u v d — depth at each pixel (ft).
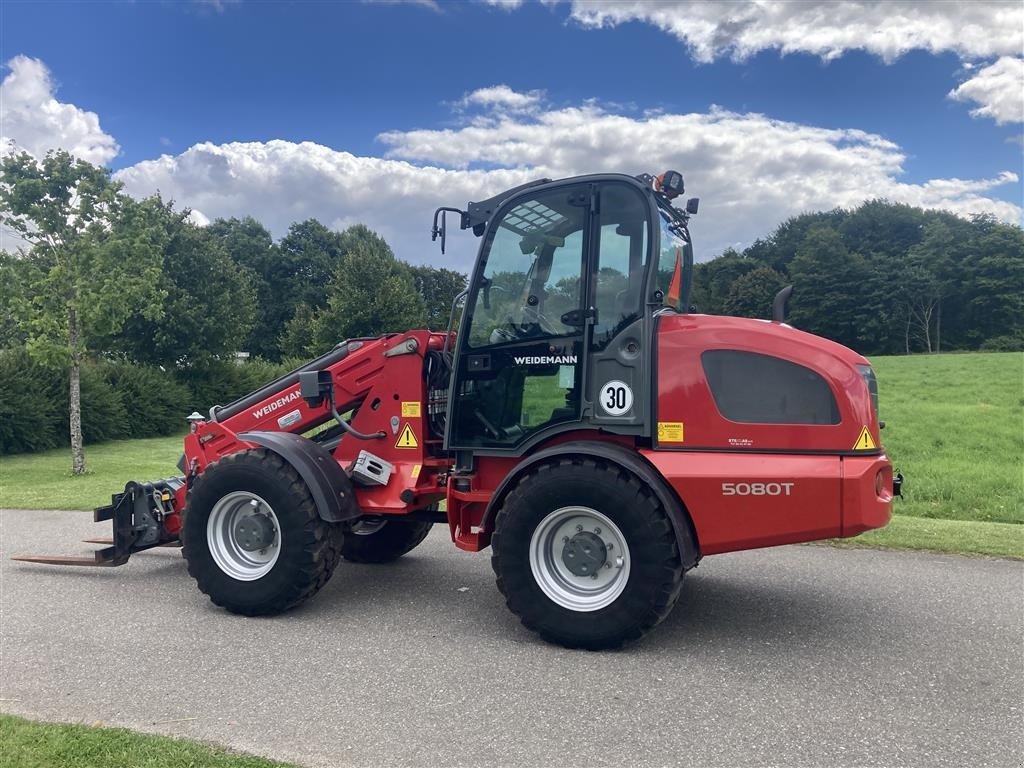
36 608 16.79
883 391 86.02
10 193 43.45
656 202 14.44
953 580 18.31
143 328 81.76
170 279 83.41
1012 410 65.72
